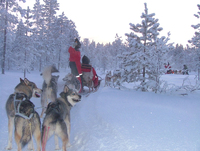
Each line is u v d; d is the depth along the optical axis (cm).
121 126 415
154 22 954
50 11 3938
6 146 411
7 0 2119
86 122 501
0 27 2262
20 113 355
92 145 362
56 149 398
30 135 358
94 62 6125
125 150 318
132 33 977
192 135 356
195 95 810
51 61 3419
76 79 905
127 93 830
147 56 928
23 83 509
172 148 310
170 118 461
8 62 3203
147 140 343
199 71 2117
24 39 2658
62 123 368
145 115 488
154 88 877
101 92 883
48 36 3494
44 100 631
